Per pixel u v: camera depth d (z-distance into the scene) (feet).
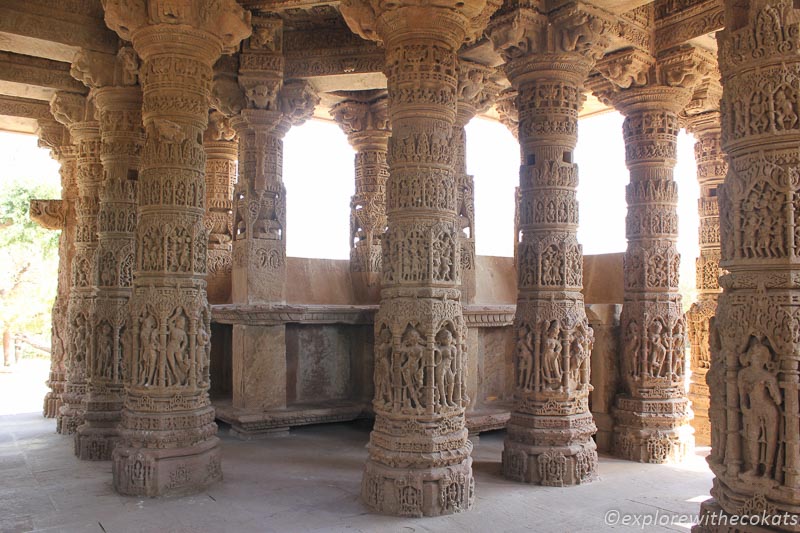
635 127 32.40
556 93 27.78
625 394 32.32
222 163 43.73
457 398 22.82
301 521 21.12
